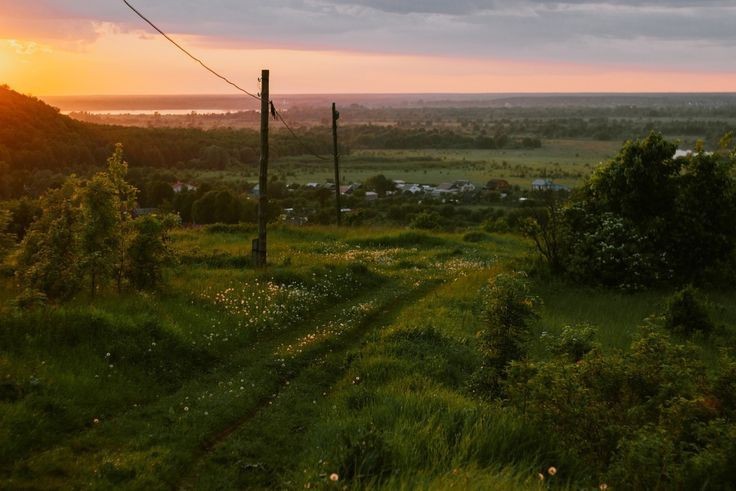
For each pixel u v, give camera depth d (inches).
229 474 257.9
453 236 1373.0
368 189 4948.3
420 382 356.8
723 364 301.4
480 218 3063.5
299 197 3732.8
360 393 334.6
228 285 589.9
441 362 407.5
